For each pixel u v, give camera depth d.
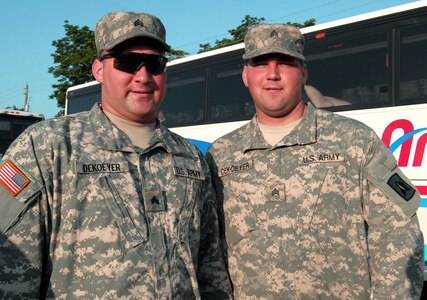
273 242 2.62
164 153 2.35
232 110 7.18
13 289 1.91
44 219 2.03
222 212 2.85
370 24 5.72
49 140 2.09
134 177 2.19
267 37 2.76
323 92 6.00
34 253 1.97
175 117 7.95
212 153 2.99
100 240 2.04
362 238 2.58
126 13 2.29
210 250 2.58
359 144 2.59
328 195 2.59
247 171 2.79
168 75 8.19
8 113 11.96
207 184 2.57
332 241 2.55
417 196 2.50
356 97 5.73
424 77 5.26
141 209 2.14
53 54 19.64
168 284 2.10
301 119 2.78
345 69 5.87
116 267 2.02
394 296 2.32
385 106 5.48
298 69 2.80
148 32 2.25
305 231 2.57
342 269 2.54
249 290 2.67
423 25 5.33
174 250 2.18
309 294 2.52
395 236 2.43
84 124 2.24
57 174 2.06
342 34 5.94
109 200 2.09
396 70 5.46
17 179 1.99
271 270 2.60
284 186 2.67
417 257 2.38
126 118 2.32
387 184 2.48
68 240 2.02
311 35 6.20
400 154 5.28
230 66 7.35
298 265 2.55
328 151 2.65
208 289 2.58
